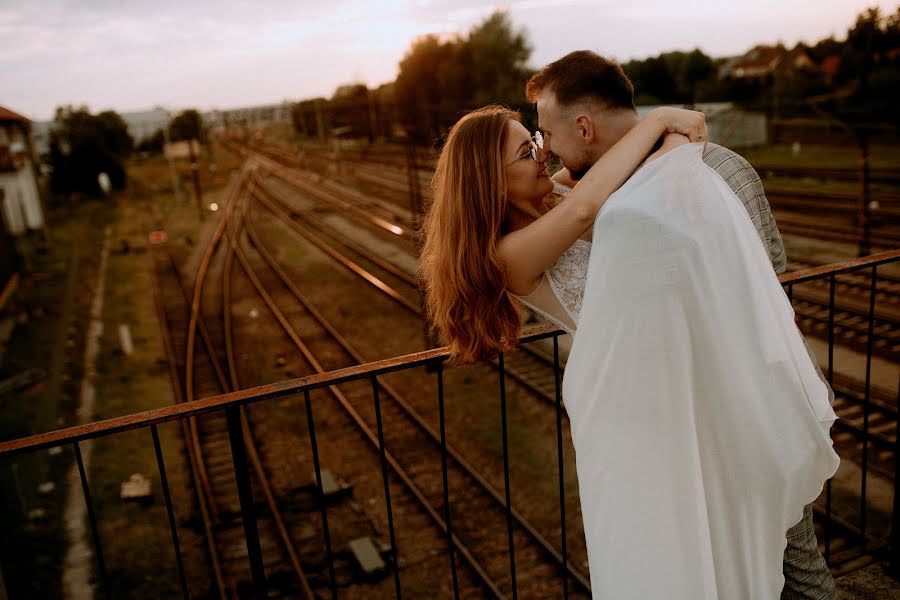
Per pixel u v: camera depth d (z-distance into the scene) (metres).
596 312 1.52
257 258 25.88
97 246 30.64
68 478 10.75
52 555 8.78
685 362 1.46
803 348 1.61
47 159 47.22
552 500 8.90
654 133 1.65
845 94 23.86
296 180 48.53
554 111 1.74
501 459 10.02
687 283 1.45
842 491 8.12
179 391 13.88
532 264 1.66
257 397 2.10
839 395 10.29
